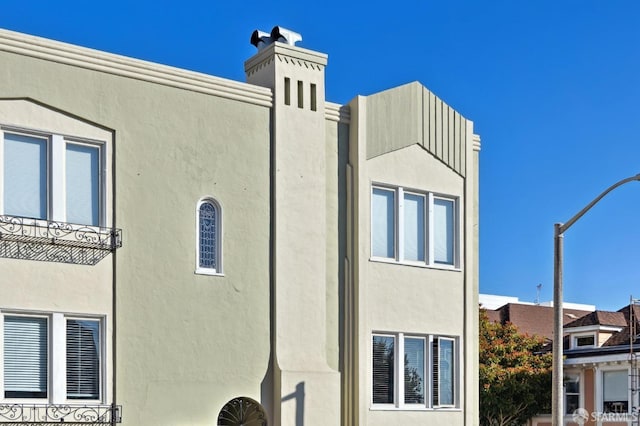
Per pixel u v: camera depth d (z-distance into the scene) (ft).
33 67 52.90
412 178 67.21
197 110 58.59
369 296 63.87
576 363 135.95
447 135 69.77
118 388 53.42
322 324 61.87
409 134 67.51
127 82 56.18
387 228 66.03
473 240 70.74
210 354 57.11
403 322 65.26
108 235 54.24
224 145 59.47
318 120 63.72
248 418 59.16
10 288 50.67
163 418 54.80
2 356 50.24
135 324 54.54
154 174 56.49
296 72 63.21
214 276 57.93
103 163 54.90
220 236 58.65
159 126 57.00
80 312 52.80
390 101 66.80
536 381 139.33
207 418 56.44
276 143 61.41
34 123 52.70
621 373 131.23
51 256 52.21
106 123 55.01
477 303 70.13
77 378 52.60
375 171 65.26
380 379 64.08
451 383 67.72
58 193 53.01
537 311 178.09
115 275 54.24
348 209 64.49
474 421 68.28
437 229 68.80
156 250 55.93
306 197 62.39
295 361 60.13
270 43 63.67
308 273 61.72
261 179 60.80
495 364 140.05
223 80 59.77
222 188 59.06
